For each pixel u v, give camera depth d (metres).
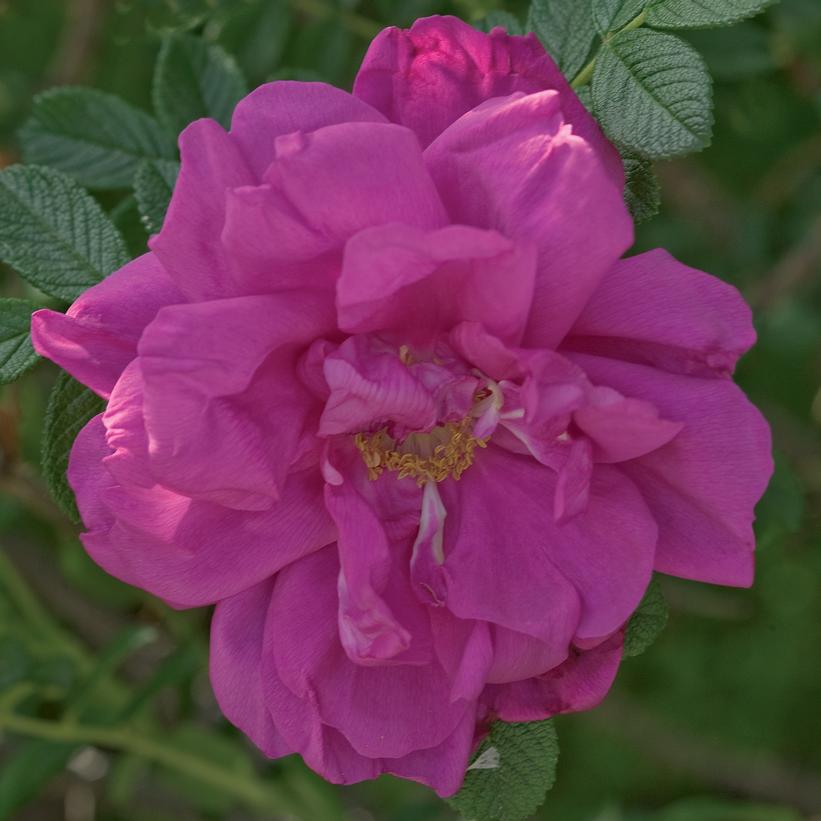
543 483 0.36
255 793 0.50
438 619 0.36
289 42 0.46
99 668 0.46
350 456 0.36
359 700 0.36
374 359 0.35
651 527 0.35
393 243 0.33
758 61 0.45
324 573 0.36
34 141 0.41
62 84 0.48
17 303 0.38
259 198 0.33
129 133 0.41
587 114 0.35
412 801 0.55
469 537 0.36
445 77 0.35
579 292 0.34
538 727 0.37
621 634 0.36
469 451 0.36
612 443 0.34
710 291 0.35
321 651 0.36
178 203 0.34
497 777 0.37
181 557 0.35
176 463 0.34
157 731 0.49
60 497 0.37
